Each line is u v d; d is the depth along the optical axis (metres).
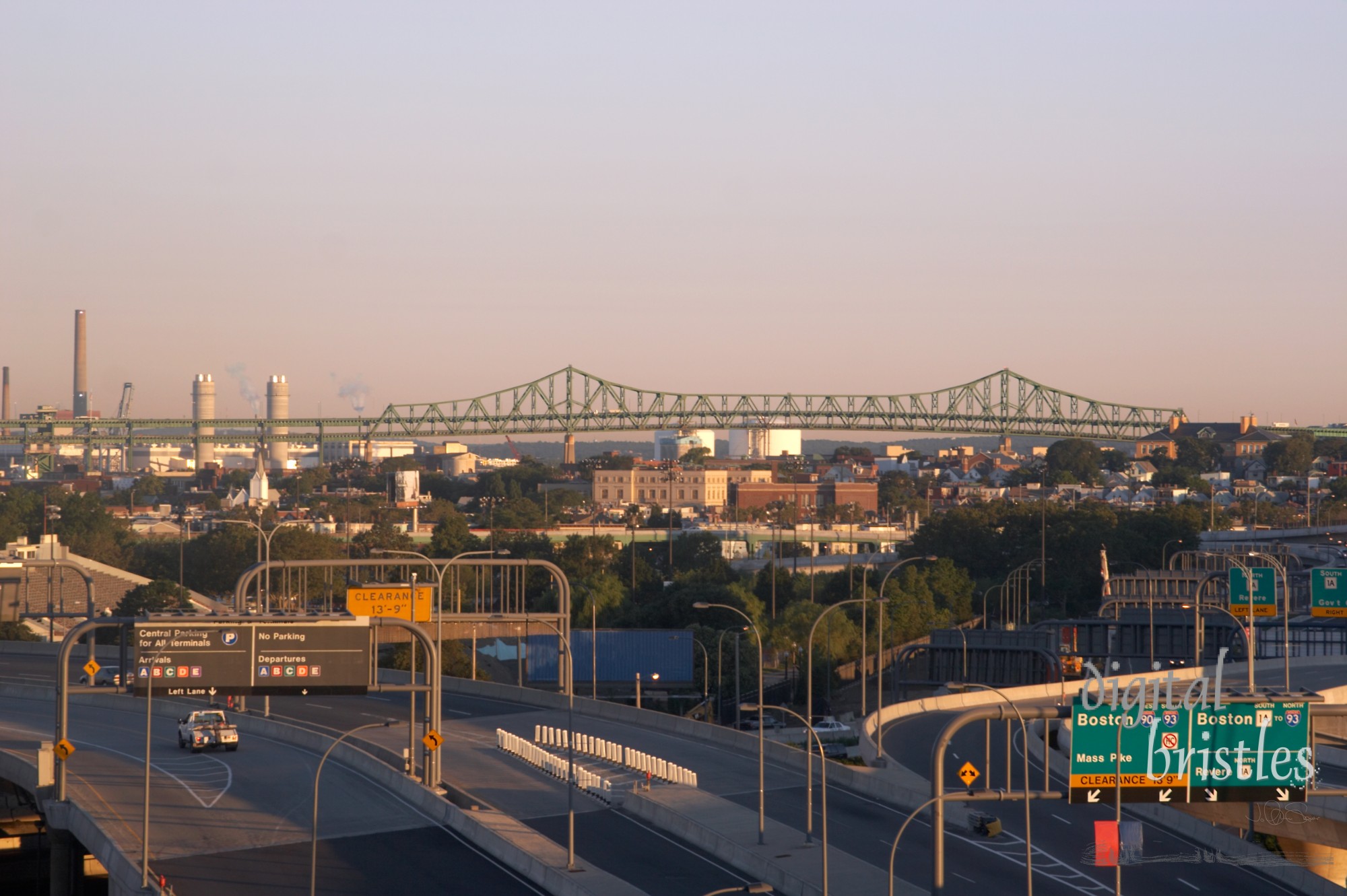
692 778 99.31
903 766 107.38
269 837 84.00
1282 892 76.19
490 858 81.19
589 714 131.12
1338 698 132.75
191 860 78.81
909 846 83.50
